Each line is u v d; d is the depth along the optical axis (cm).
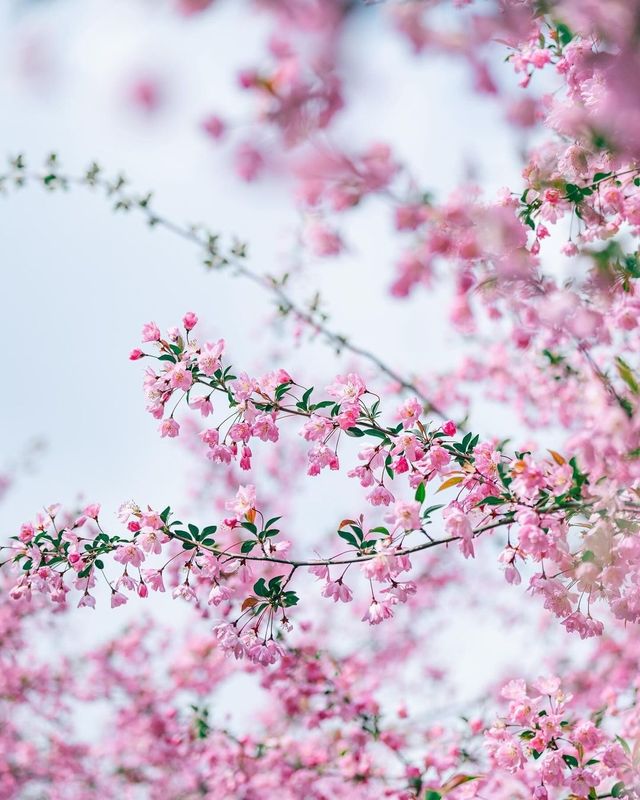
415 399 365
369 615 351
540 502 338
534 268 317
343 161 173
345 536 356
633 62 189
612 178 348
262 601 365
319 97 160
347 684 704
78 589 380
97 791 878
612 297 331
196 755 739
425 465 367
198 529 371
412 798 577
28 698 891
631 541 322
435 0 160
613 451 299
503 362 652
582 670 747
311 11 146
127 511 375
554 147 343
